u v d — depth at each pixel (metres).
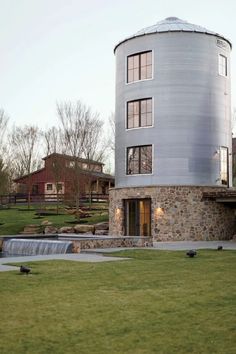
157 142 26.91
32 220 35.84
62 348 5.68
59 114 47.75
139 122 27.89
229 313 7.31
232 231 28.27
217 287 9.59
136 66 28.27
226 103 28.59
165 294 8.84
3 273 11.57
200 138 27.06
